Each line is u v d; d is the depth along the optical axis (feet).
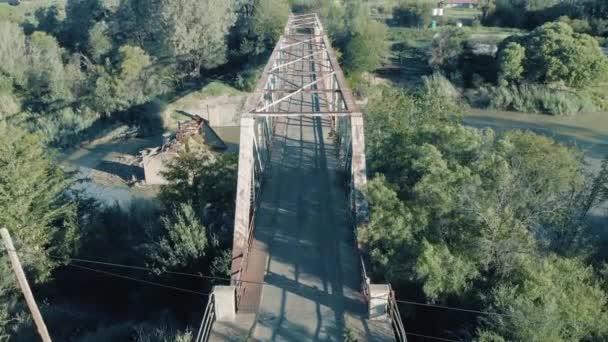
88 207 123.34
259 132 102.22
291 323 65.36
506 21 348.79
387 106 119.85
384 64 279.49
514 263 72.54
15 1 515.91
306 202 96.32
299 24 229.45
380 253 73.61
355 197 81.97
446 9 421.59
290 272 75.72
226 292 64.95
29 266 98.27
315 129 133.39
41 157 114.21
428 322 74.43
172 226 93.66
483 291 71.82
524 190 90.38
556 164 102.58
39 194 107.24
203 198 102.06
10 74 241.14
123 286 104.01
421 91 234.38
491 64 254.47
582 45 230.48
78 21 326.44
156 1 260.62
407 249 73.87
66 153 202.80
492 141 109.60
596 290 73.15
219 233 95.71
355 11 293.02
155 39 277.03
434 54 262.06
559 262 75.97
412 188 84.58
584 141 195.62
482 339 61.82
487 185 86.89
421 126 105.91
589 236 96.07
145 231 112.68
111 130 216.95
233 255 76.23
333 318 66.28
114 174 177.78
